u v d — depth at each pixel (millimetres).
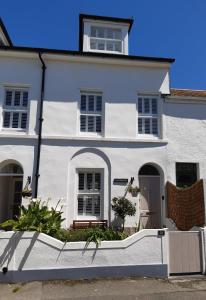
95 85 12203
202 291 6895
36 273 7324
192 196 10961
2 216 12258
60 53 11891
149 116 12453
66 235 8547
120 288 6965
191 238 8109
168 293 6746
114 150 11805
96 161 11680
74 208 11281
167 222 11445
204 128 12570
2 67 11875
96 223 11070
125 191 11555
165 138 12164
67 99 11961
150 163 12000
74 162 11578
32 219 7934
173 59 12422
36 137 11453
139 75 12516
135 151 11906
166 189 11711
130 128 12078
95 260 7566
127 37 13852
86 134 11961
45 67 12055
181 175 12250
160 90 12469
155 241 7879
